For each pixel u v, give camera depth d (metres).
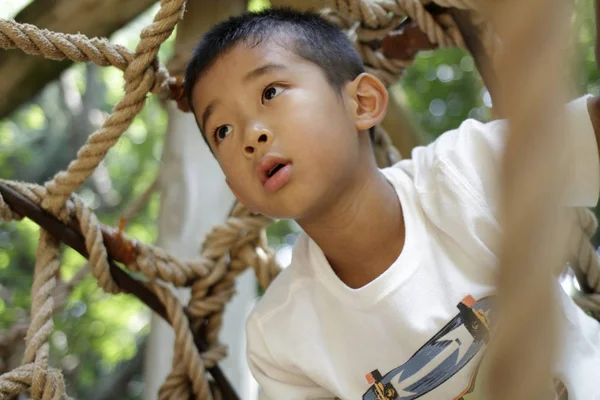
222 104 1.35
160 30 1.48
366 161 1.42
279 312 1.50
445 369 1.37
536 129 0.48
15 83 2.54
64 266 4.72
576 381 1.25
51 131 5.34
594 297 1.65
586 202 1.33
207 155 2.55
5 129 5.29
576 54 0.50
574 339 1.31
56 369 1.50
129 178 5.50
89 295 4.79
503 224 0.49
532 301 0.48
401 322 1.38
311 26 1.42
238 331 2.58
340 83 1.39
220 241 1.83
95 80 5.27
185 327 1.75
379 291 1.40
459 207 1.39
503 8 0.50
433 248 1.42
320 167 1.30
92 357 5.02
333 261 1.49
